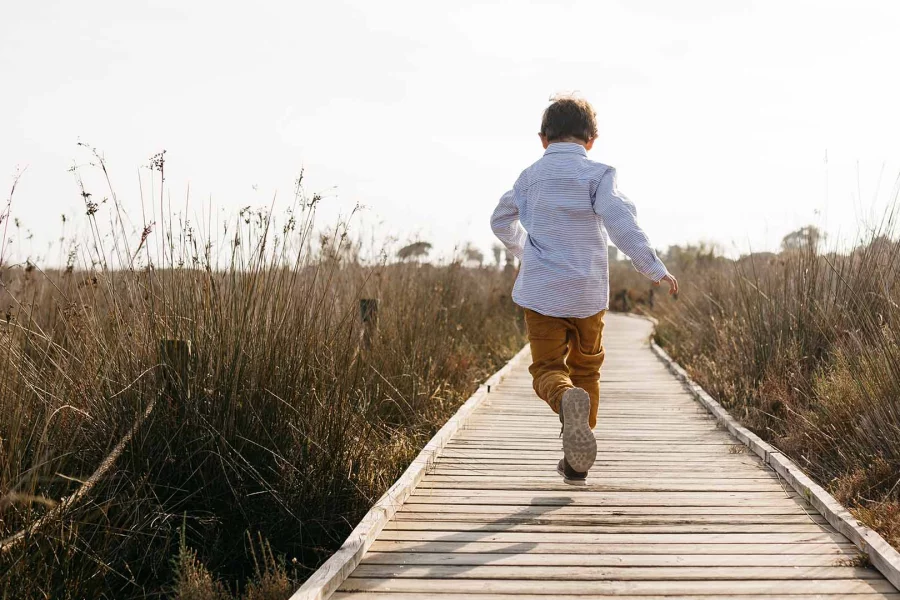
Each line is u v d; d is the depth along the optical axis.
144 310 4.08
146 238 4.07
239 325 4.12
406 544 3.32
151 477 3.78
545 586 2.88
